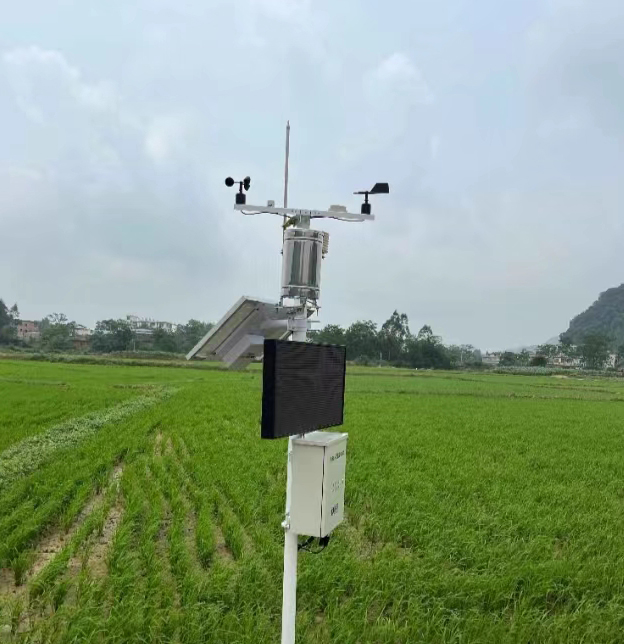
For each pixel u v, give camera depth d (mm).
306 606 7957
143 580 8391
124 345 117438
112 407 31594
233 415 28953
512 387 63125
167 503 13023
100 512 11820
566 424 31156
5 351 104312
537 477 16688
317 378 5973
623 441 25266
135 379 55125
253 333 6633
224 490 13914
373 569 8812
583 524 11758
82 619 6980
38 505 12844
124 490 13656
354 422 28188
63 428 23000
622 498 15375
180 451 19359
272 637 7137
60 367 66688
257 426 25016
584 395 56406
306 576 8383
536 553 9922
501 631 7238
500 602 8234
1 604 8047
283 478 15453
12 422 24844
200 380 57500
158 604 7613
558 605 8531
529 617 7539
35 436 20578
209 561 9531
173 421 26594
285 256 6098
